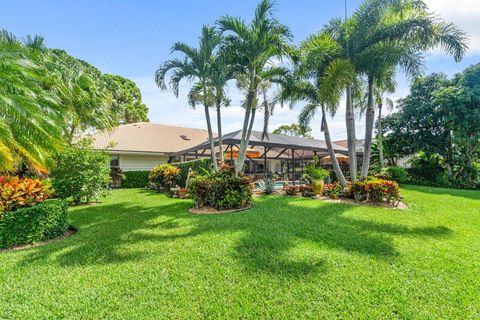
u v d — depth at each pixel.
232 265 4.48
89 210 10.02
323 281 3.95
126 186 18.95
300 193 13.02
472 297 3.53
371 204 10.17
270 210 8.86
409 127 23.44
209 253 4.99
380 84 12.13
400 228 6.80
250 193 9.90
